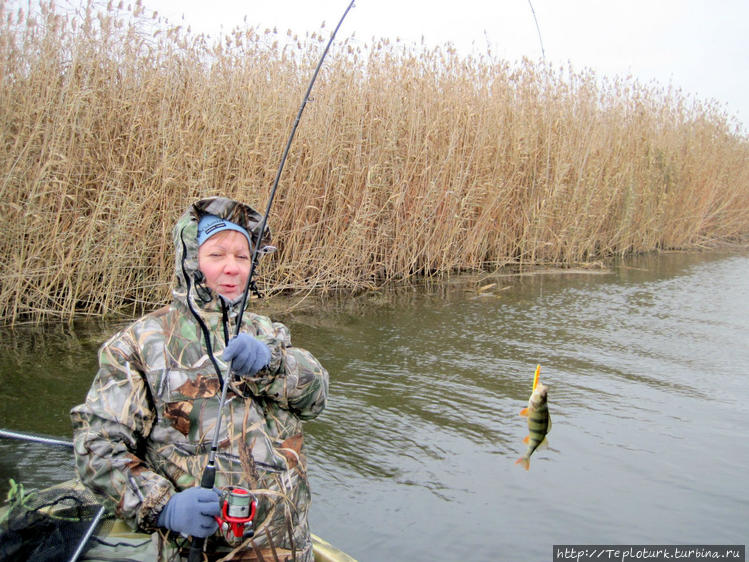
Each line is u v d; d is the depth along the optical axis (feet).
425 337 18.84
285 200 23.16
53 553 6.56
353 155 25.41
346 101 25.49
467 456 11.29
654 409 13.58
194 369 5.41
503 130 30.83
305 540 5.80
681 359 17.12
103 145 19.92
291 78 23.93
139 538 7.31
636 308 23.61
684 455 11.41
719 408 13.66
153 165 20.27
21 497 6.97
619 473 10.73
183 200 20.49
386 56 27.50
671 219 42.93
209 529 5.05
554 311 22.82
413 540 8.71
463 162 28.60
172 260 20.89
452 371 15.80
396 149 26.16
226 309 5.66
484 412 13.28
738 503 9.84
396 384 14.74
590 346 18.30
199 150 21.17
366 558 8.29
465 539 8.75
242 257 5.68
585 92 35.81
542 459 11.19
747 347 18.34
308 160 23.85
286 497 5.59
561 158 32.81
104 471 5.08
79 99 18.31
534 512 9.52
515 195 32.07
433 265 29.55
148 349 5.34
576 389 14.74
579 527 9.14
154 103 20.70
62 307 18.75
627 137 39.22
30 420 12.00
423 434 12.12
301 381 5.77
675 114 44.60
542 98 33.71
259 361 5.31
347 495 9.86
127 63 20.06
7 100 18.03
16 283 18.31
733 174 50.01
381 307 22.63
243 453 5.44
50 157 17.83
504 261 31.40
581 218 34.81
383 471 10.66
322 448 11.42
